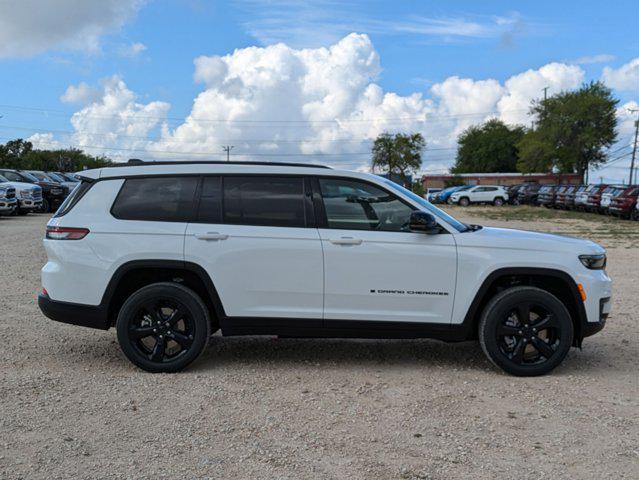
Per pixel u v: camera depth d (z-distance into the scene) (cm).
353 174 555
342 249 538
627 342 677
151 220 548
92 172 565
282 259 538
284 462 367
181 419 433
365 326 544
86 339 656
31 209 2561
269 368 560
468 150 10338
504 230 596
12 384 502
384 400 478
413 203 555
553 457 380
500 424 432
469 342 667
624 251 1578
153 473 351
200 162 565
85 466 358
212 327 581
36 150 9750
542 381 534
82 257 540
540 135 7188
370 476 351
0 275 1038
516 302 540
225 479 345
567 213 3650
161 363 539
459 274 543
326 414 446
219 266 538
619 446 397
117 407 455
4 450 378
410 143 9369
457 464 368
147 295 536
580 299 551
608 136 6944
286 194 552
